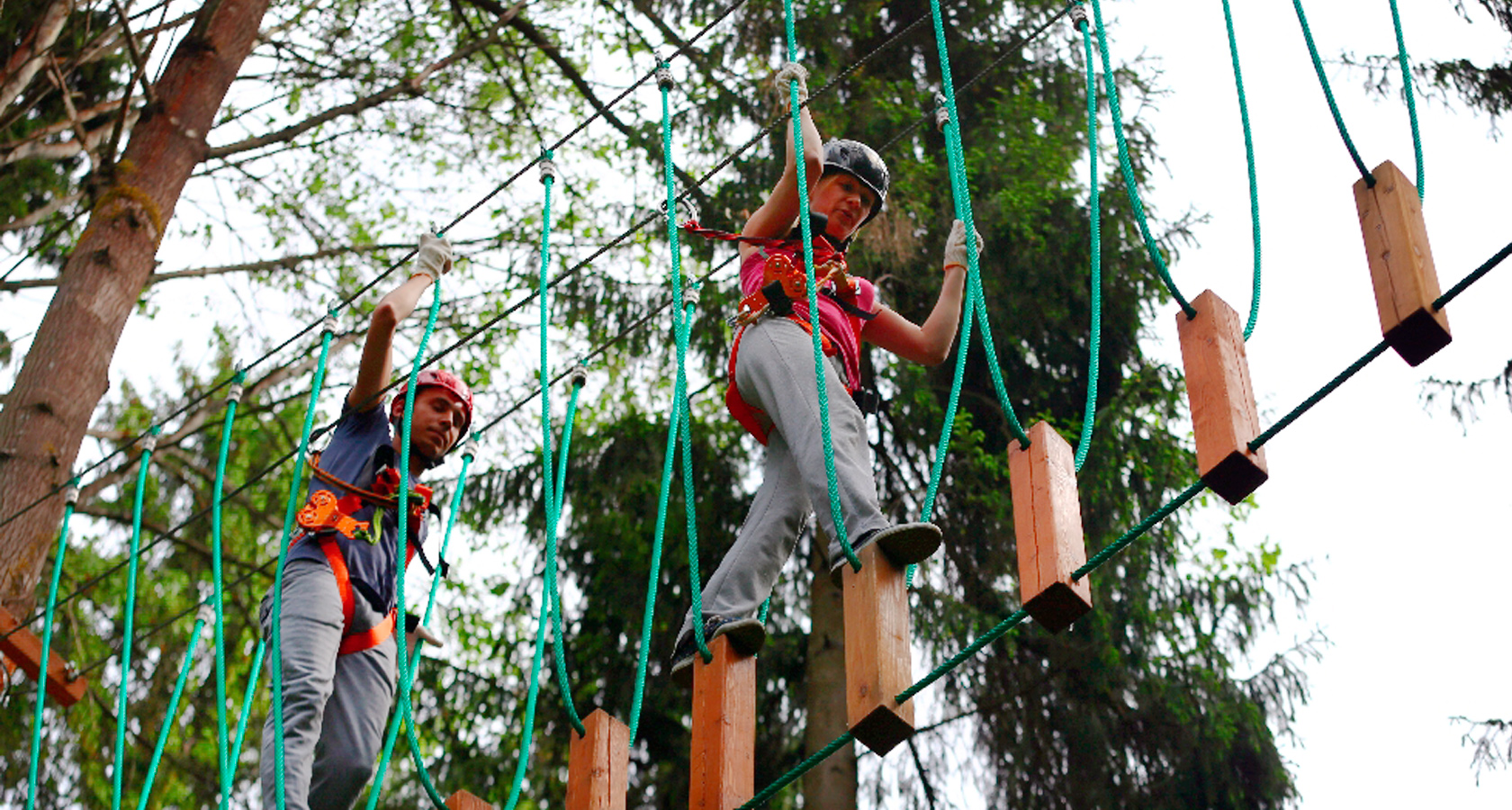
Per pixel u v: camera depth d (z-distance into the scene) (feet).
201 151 27.73
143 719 36.37
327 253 36.35
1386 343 10.23
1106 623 37.42
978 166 40.55
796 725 38.91
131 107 33.40
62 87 28.63
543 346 13.88
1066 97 43.88
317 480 14.35
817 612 38.34
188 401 38.60
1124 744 38.11
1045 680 38.32
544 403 13.12
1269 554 39.91
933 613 37.96
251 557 38.22
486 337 38.58
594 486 38.63
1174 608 38.99
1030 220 39.55
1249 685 38.93
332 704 13.55
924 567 39.22
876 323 15.11
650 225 40.55
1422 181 11.03
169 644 37.65
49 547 23.99
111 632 37.63
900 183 38.63
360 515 14.12
